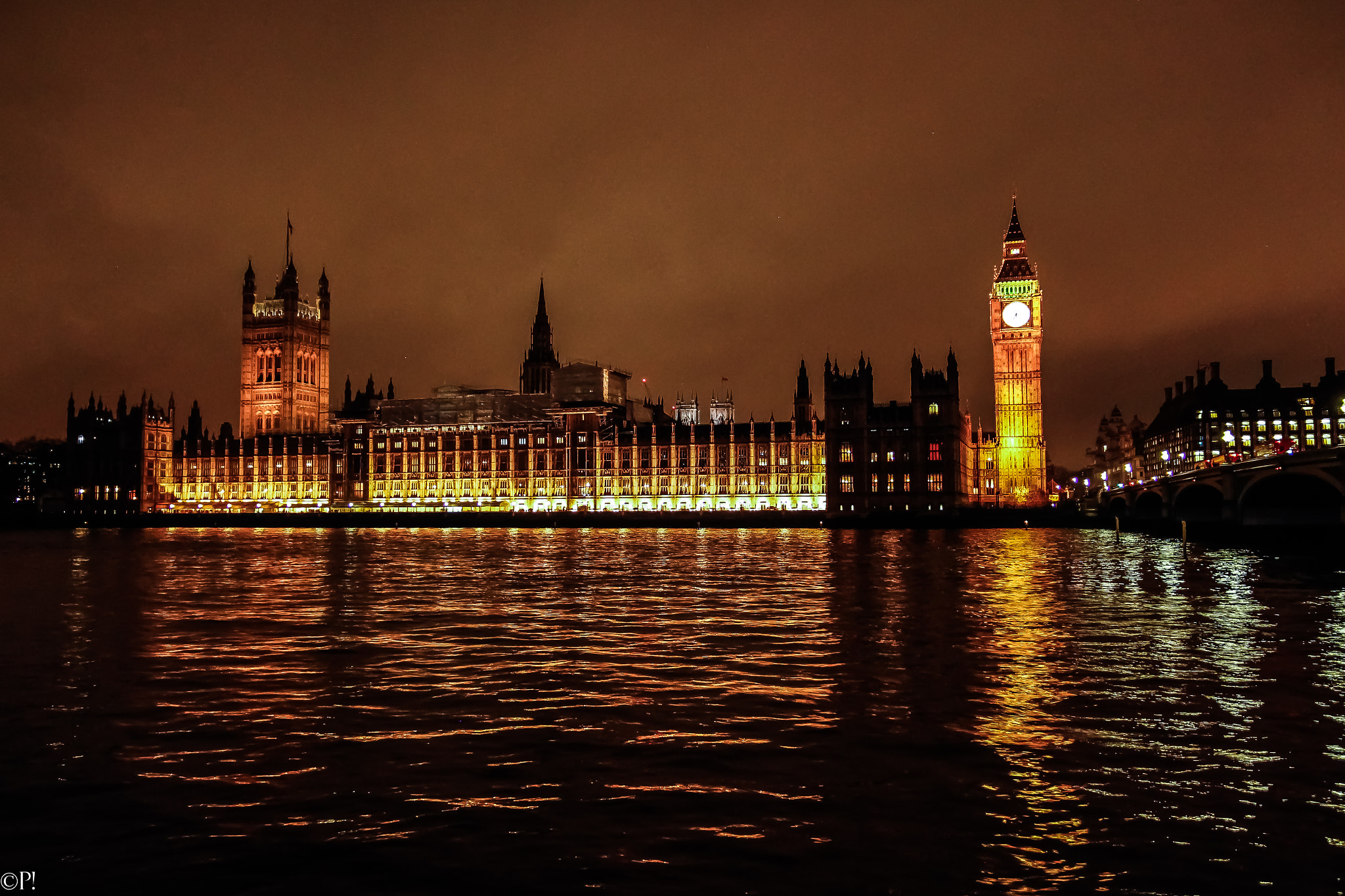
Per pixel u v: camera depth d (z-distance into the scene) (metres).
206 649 39.31
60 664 36.06
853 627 45.22
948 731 25.91
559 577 74.56
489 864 17.59
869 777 22.17
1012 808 20.28
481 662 35.97
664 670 34.28
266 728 26.41
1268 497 114.62
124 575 79.19
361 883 16.91
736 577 73.88
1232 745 24.66
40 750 24.33
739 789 21.34
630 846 18.31
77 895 16.52
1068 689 31.06
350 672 34.25
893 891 16.61
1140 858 17.92
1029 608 52.41
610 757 23.59
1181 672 33.91
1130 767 22.88
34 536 176.25
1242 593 60.81
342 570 83.88
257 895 16.50
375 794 21.08
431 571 81.69
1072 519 192.12
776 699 29.64
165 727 26.47
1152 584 66.88
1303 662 35.84
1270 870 17.44
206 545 135.25
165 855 18.00
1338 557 91.62
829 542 135.00
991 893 16.55
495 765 23.03
